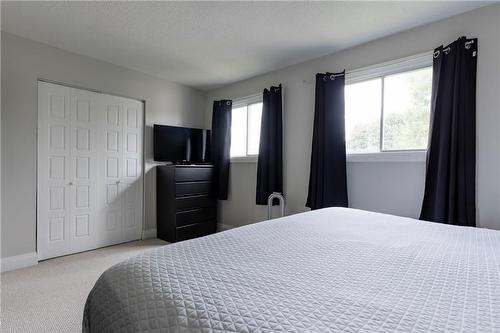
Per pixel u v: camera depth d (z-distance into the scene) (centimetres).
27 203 279
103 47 298
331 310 64
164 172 386
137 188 379
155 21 243
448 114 221
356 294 72
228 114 418
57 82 302
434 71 232
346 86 300
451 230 146
